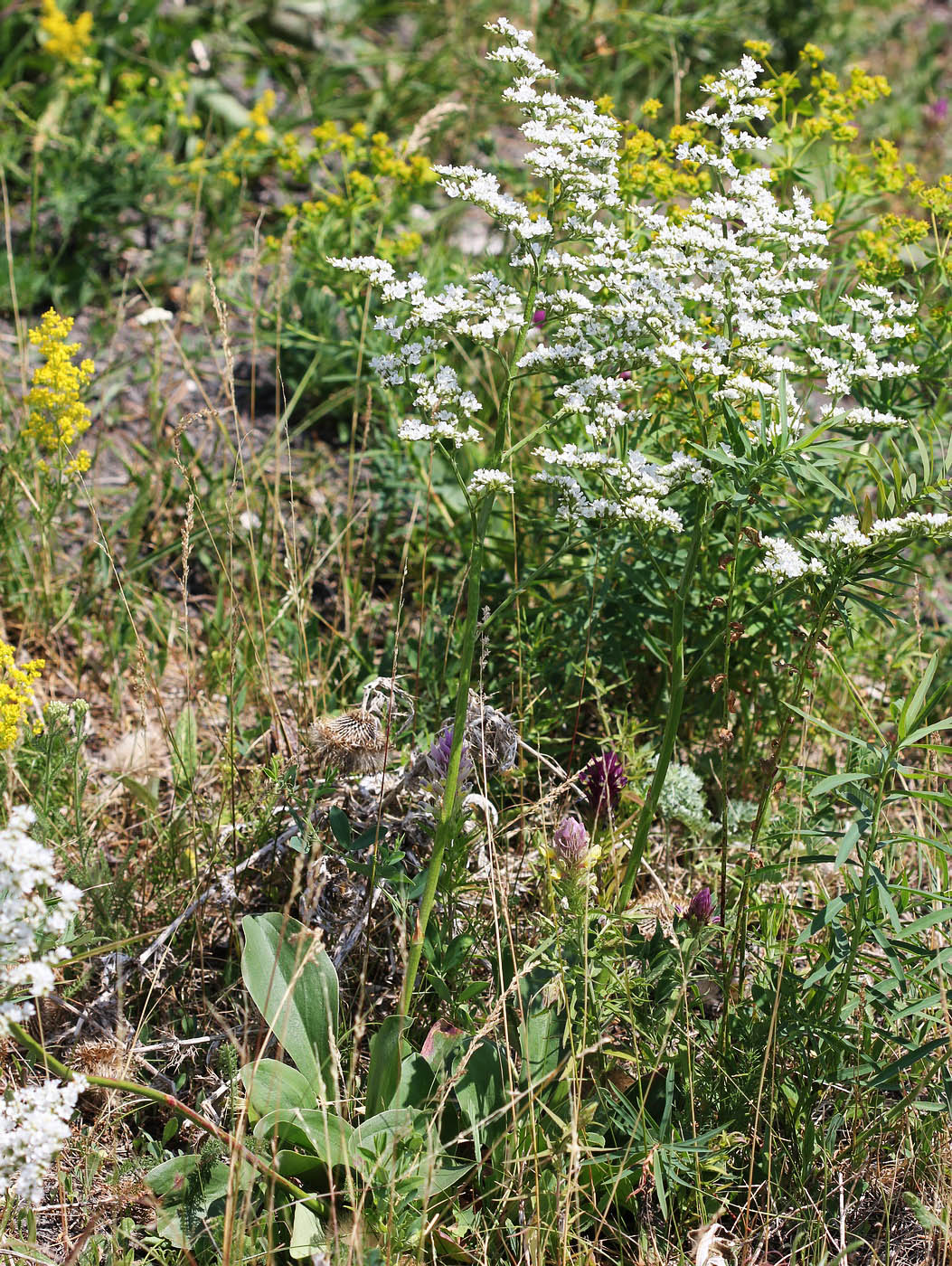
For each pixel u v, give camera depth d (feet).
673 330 8.35
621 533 11.01
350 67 22.79
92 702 12.50
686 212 11.27
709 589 11.30
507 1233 7.88
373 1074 8.20
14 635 12.96
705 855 10.98
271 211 19.62
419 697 11.75
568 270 8.21
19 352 15.43
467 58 20.92
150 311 14.20
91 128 19.65
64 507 14.08
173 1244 7.73
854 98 13.03
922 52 29.73
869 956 8.46
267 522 13.94
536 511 12.43
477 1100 8.13
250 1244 7.53
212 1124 7.40
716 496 10.38
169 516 14.19
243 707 12.09
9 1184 6.84
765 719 11.89
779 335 8.45
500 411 8.09
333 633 12.60
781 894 9.62
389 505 14.10
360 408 15.48
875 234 12.48
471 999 8.97
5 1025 6.32
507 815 10.16
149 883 10.27
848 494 8.53
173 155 20.01
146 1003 8.93
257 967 8.42
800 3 23.90
